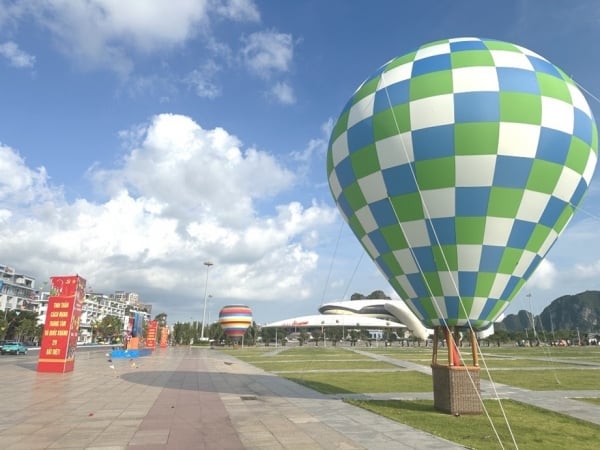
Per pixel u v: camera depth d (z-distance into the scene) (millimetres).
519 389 22891
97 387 21578
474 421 14023
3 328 81188
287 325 159875
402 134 15312
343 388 22578
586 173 15914
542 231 15359
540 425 14031
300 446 10727
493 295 15297
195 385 23281
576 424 14500
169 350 75688
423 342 114938
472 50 15758
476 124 14469
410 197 15344
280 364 40906
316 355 58125
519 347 95000
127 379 25547
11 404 16375
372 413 15250
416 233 15477
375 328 156875
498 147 14414
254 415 14758
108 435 11703
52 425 12859
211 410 15664
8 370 29484
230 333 94688
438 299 15602
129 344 55656
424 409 16250
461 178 14625
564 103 15148
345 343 122625
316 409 16031
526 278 15906
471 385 15203
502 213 14711
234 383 24391
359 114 16703
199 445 10789
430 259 15391
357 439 11445
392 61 17234
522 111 14531
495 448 10805
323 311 167750
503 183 14539
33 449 10289
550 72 15602
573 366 38812
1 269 112500
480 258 14961
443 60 15680
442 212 14945
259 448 10547
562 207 15523
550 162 14727
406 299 16844
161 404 16781
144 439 11297
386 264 16938
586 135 15609
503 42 16406
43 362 28375
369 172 16250
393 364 40844
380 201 16156
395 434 12031
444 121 14719
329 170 19109
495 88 14711
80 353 56094
